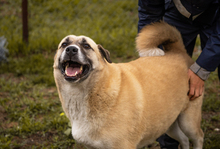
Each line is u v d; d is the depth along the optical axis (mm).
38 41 5906
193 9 2473
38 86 4359
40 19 7367
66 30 6734
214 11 2543
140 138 2332
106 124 2125
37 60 5207
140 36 2748
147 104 2307
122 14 7617
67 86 2209
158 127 2449
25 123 3340
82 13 7812
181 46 2824
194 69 2562
